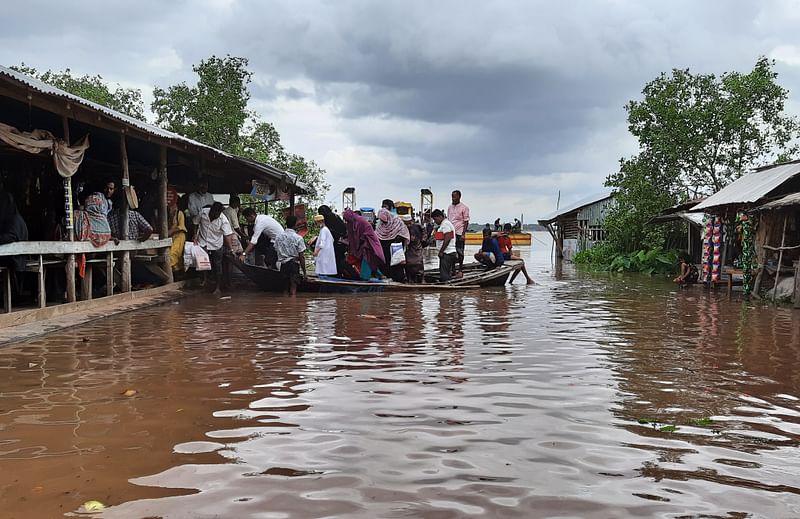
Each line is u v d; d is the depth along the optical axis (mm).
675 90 24641
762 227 14820
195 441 4023
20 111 10516
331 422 4438
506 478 3455
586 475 3512
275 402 4938
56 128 11789
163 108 23672
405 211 38969
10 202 8578
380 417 4566
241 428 4293
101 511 3018
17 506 3068
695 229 23391
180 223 13711
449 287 15242
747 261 15266
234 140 23594
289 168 25484
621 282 19250
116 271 12203
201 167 15219
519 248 50188
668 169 25188
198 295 13398
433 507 3078
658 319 10391
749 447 4016
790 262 14680
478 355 6934
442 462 3680
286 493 3229
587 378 5879
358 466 3611
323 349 7211
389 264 15789
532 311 11211
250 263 14852
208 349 7152
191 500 3143
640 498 3213
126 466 3590
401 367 6258
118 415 4566
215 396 5109
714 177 24859
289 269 13523
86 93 22000
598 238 33312
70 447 3895
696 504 3150
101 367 6160
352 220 14961
